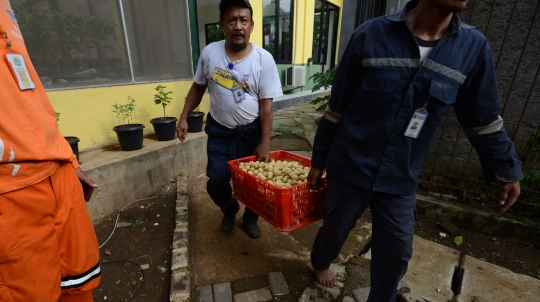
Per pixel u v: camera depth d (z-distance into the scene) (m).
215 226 2.56
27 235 1.00
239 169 1.96
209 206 2.91
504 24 2.36
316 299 1.76
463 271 2.00
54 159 1.09
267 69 2.02
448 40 1.10
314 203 1.73
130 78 3.38
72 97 2.85
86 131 3.02
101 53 3.06
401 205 1.33
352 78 1.29
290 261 2.12
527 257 2.21
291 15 7.72
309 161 2.23
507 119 2.52
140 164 2.95
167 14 3.67
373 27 1.19
